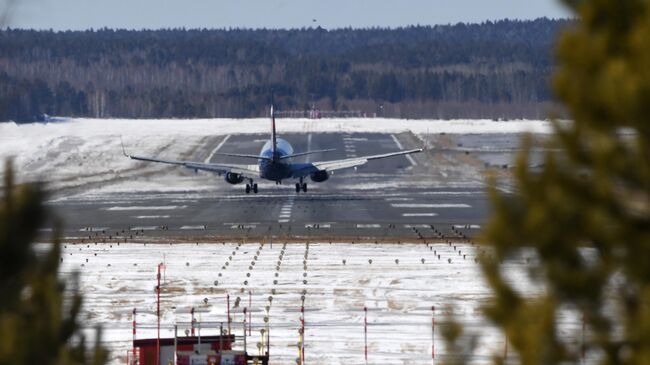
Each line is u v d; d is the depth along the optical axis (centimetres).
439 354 14675
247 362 13300
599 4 4569
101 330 5978
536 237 4712
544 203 4712
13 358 5094
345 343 15538
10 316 5194
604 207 4641
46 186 5344
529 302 4769
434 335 15975
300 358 13975
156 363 13450
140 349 13712
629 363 4494
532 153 4869
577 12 4656
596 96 4528
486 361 12719
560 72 4666
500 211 4828
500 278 4875
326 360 14450
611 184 4638
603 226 4612
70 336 5597
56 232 5506
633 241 4581
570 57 4616
